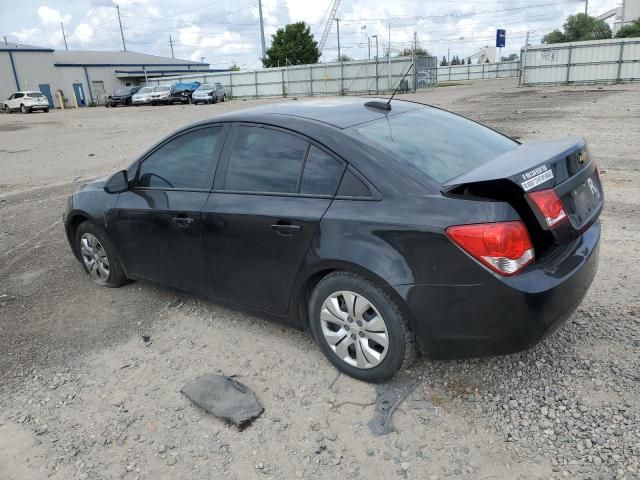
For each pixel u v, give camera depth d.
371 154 3.05
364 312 3.08
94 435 2.98
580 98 22.66
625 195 6.85
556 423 2.78
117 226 4.42
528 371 3.21
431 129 3.60
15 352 3.89
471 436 2.76
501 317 2.69
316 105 3.79
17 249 6.25
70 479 2.68
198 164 3.86
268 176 3.44
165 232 4.00
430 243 2.73
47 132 23.58
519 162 2.93
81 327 4.22
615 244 5.13
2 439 3.00
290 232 3.22
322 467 2.64
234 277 3.66
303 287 3.30
